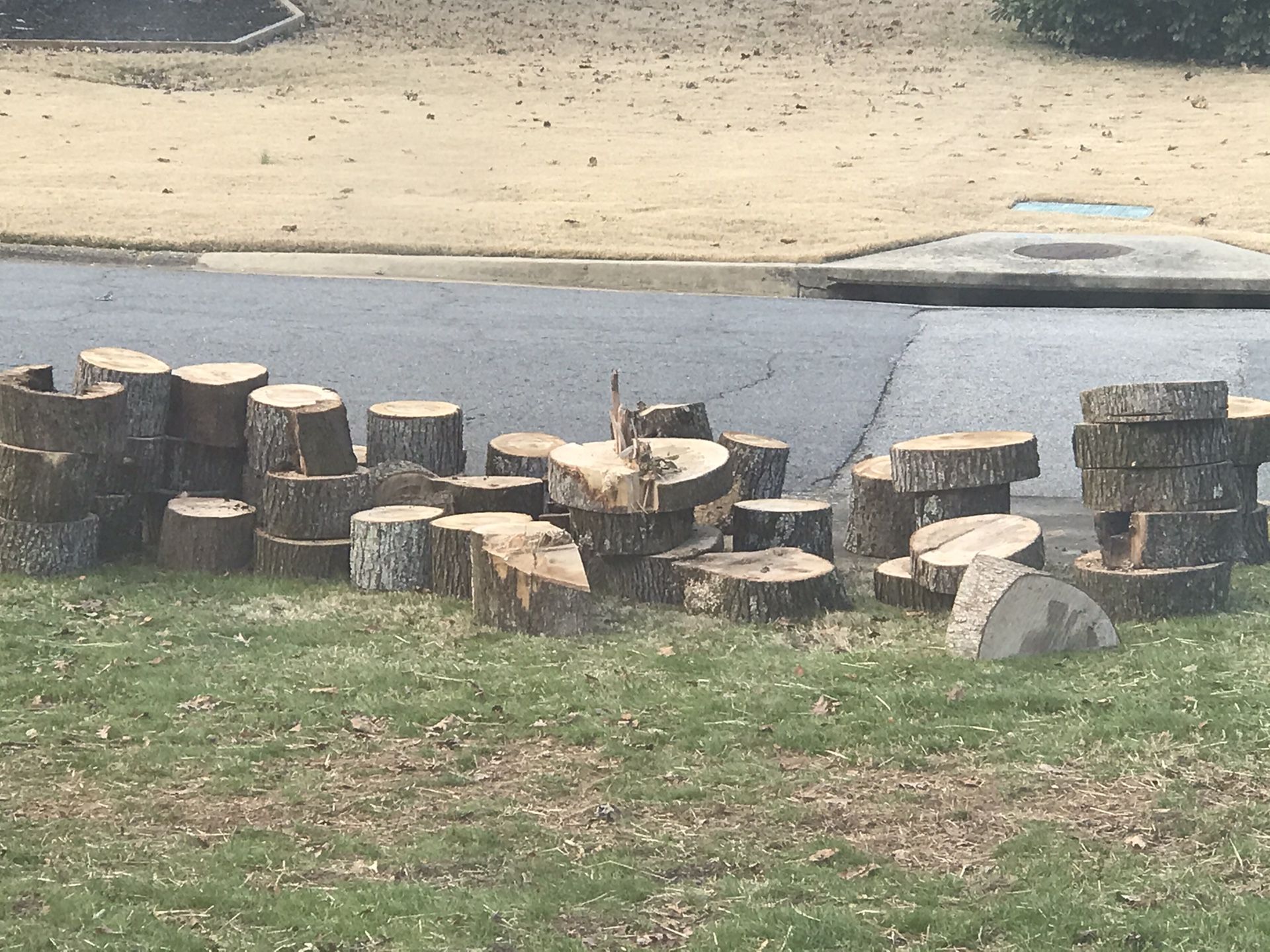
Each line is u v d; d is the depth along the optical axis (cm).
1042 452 1062
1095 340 1327
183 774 557
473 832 508
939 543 765
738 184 2030
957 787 545
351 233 1706
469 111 2597
